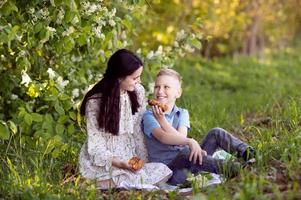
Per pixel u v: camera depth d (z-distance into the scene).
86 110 6.02
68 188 5.69
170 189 5.81
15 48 7.04
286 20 22.86
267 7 20.16
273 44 24.78
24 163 6.26
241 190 4.98
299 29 28.47
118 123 5.96
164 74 6.30
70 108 7.10
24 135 6.93
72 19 6.69
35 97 7.13
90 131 6.01
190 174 5.59
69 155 6.83
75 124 7.54
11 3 6.32
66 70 7.74
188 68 16.64
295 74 18.88
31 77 7.40
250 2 19.64
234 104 11.08
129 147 6.16
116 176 5.88
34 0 6.64
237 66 18.92
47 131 6.81
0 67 7.39
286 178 5.26
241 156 5.88
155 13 11.20
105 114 5.92
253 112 9.98
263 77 17.44
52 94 6.82
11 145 7.03
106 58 8.09
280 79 17.20
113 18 7.24
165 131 5.99
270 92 13.47
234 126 8.38
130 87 5.98
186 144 5.88
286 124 7.48
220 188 5.07
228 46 20.05
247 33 20.95
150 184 5.88
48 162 6.56
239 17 17.66
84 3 6.84
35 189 5.53
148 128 6.06
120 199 5.46
